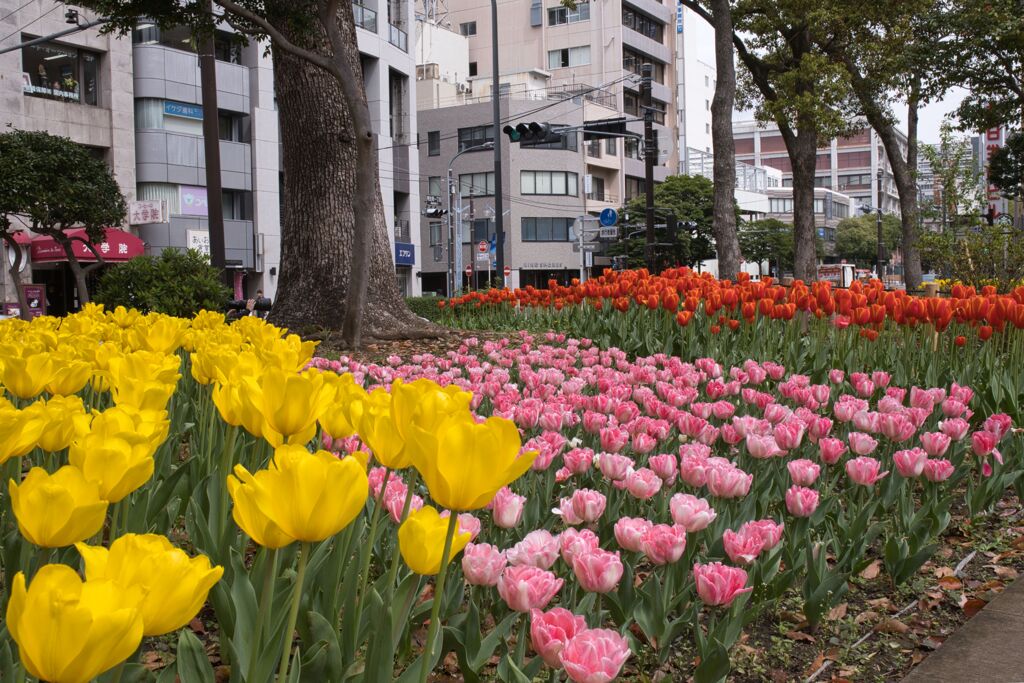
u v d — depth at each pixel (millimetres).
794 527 3176
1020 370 6008
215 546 2176
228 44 32219
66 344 3354
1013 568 3848
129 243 24562
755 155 132625
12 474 2201
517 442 1307
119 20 9938
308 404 1682
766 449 3389
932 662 2855
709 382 4961
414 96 41438
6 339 3734
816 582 3006
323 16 9445
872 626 3209
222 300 14016
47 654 835
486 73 60438
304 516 1178
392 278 11164
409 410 1556
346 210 10828
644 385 5277
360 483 1191
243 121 32812
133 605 896
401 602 1652
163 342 3717
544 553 2086
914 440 4527
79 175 19547
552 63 58656
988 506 4496
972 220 20406
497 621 2639
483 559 1972
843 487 4383
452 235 45469
